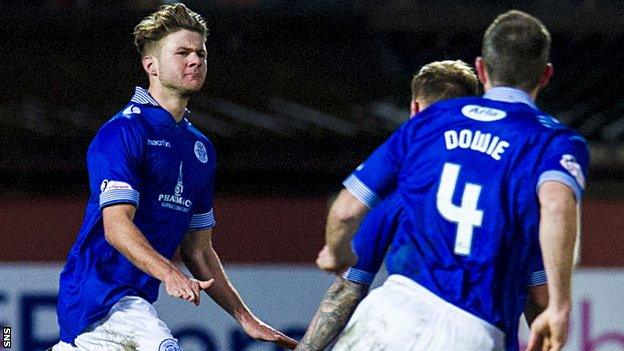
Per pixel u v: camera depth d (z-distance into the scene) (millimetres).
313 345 11742
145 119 12812
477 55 27078
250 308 22297
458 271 10125
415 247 10320
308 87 26609
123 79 26438
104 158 12531
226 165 24453
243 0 27500
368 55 27141
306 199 22859
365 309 10398
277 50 27000
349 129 25484
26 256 22406
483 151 10203
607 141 25453
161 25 12906
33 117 25453
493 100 10438
